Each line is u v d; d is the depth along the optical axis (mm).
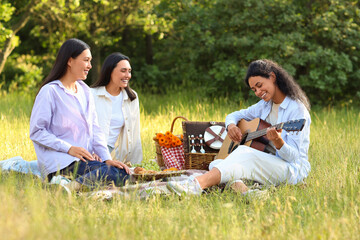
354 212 3242
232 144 4773
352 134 7000
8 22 13547
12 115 9125
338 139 6441
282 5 11734
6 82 14094
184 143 5121
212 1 12812
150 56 15875
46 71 14727
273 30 12297
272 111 4520
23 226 2449
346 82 12016
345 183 3963
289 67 11422
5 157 5363
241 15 11984
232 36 11867
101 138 4523
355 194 3688
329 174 4355
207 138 5105
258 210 3221
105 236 2686
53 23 13016
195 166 5082
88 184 3887
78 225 2877
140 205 3514
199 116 8750
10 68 14086
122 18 12641
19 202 3051
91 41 12922
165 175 4285
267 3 11758
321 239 2760
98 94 5121
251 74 4281
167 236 2781
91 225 2828
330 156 5480
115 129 5211
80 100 4363
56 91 4223
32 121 4164
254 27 12227
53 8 11398
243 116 4824
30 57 14570
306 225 3113
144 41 16781
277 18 11914
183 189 3785
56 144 4117
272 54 11766
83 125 4324
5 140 6129
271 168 4117
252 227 3029
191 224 3033
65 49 4238
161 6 12820
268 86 4242
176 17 13125
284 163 4148
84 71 4285
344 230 2879
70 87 4328
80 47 4246
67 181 3965
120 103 5238
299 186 4133
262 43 11430
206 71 13227
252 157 4082
